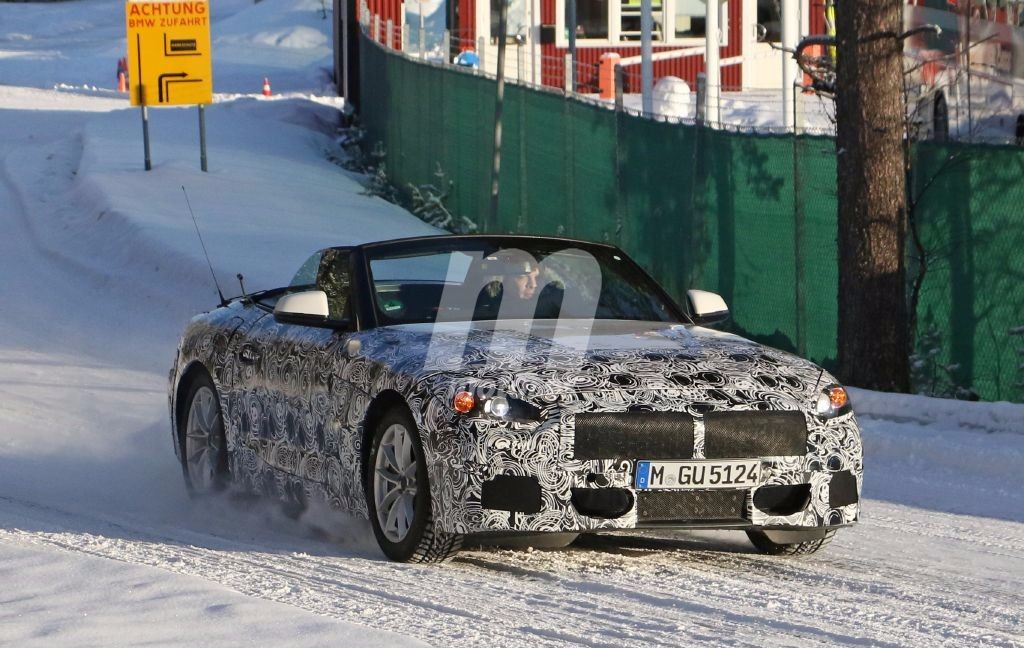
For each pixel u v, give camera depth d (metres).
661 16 112.94
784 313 42.44
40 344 49.28
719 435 18.84
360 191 80.31
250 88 139.00
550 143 55.62
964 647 15.66
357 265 22.91
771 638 15.85
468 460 18.53
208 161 85.62
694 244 45.09
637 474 18.59
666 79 99.12
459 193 67.56
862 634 16.14
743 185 43.53
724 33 109.56
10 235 71.56
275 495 23.56
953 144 36.97
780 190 42.34
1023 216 35.38
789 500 19.42
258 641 14.23
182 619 15.02
